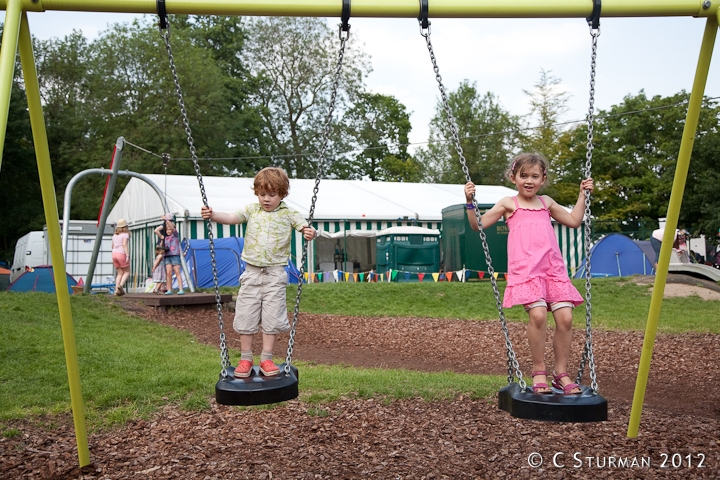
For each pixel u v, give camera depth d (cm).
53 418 584
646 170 4266
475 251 2083
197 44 4622
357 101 4562
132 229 2433
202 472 467
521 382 434
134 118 3953
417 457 491
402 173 5062
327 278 2227
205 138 3991
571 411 402
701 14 451
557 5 455
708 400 707
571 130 4512
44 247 2750
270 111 4469
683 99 4244
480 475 459
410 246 2180
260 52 4294
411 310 1519
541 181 466
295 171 4531
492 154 4897
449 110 459
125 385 667
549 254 453
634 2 453
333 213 2308
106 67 4053
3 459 495
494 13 457
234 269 1941
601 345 1062
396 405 616
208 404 616
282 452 503
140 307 1295
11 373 707
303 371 779
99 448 518
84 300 1266
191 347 960
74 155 4162
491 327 1259
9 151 4075
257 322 483
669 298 1519
